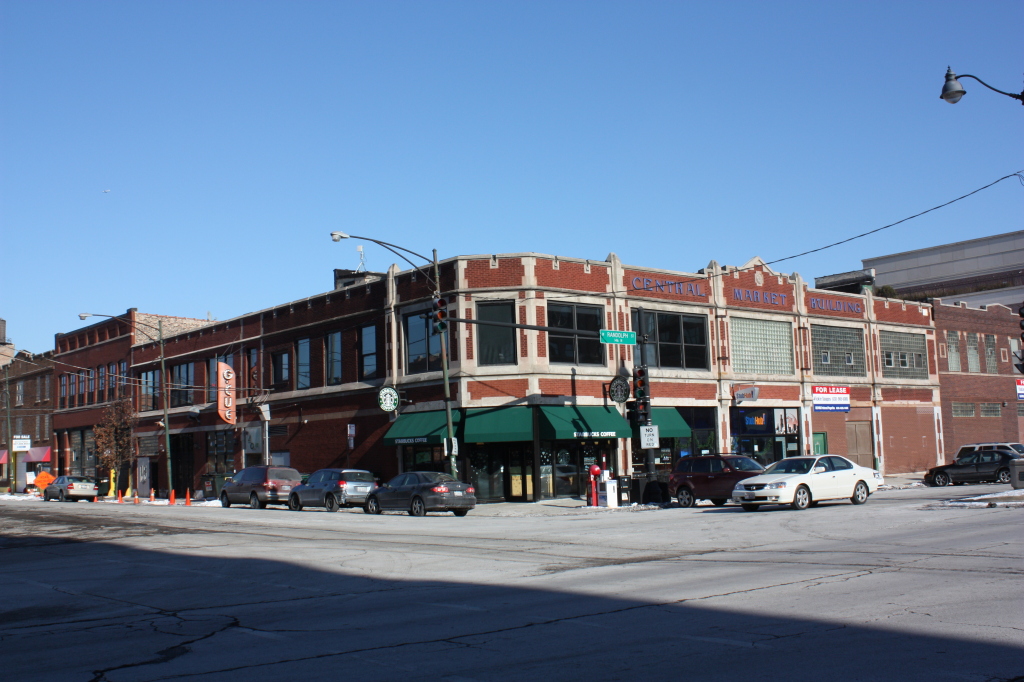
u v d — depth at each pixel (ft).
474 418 121.49
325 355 147.84
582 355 126.82
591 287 128.26
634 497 110.63
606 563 51.11
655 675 25.64
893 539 56.49
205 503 155.84
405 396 130.72
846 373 160.04
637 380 112.78
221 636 34.04
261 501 128.26
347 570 51.80
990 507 77.00
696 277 140.26
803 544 56.24
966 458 125.18
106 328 218.59
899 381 167.94
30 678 27.86
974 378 183.11
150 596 45.27
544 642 30.76
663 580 43.39
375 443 135.95
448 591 43.19
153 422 195.42
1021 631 29.19
